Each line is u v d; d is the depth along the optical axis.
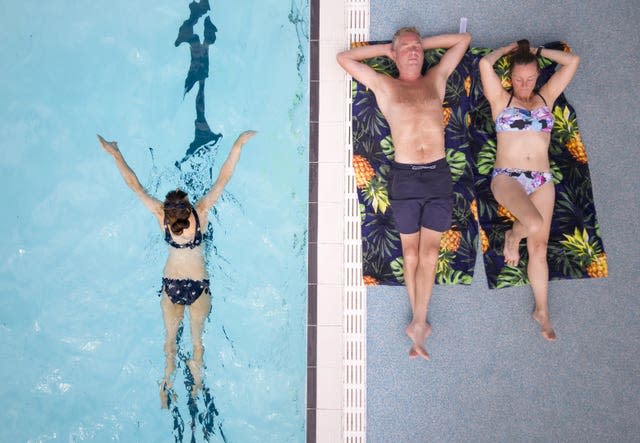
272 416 4.47
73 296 4.63
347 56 4.37
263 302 4.59
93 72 4.90
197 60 4.90
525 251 4.36
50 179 4.77
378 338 4.40
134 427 4.48
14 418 4.50
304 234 4.66
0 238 4.70
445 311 4.41
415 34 4.21
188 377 4.49
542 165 4.18
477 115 4.47
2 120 4.84
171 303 4.12
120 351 4.55
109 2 4.93
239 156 4.47
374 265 4.41
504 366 4.36
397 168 4.27
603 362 4.34
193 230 3.95
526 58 4.15
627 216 4.44
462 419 4.34
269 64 4.86
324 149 4.55
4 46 4.92
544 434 4.32
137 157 4.80
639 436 4.28
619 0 4.57
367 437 4.36
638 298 4.37
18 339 4.58
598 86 4.52
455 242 4.41
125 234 4.70
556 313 4.38
